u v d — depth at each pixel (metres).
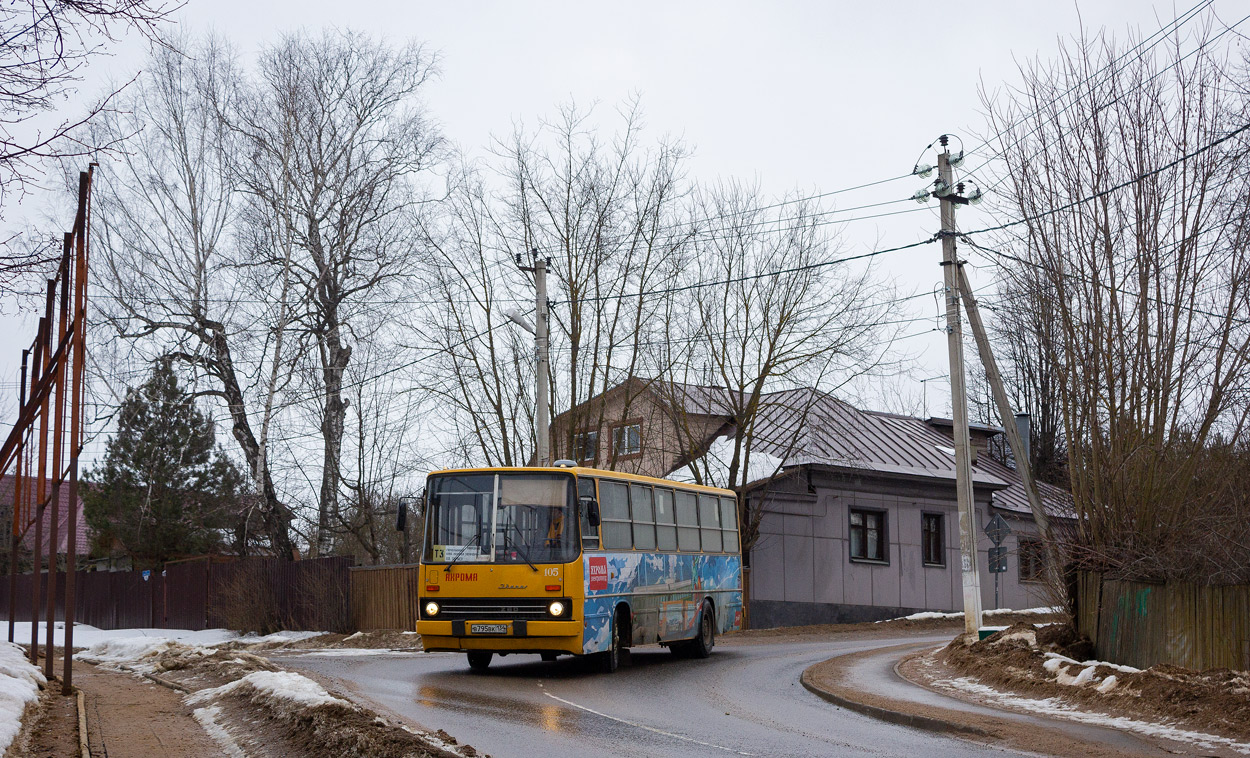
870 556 39.72
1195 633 14.43
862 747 11.02
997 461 50.03
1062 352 17.67
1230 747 11.00
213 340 34.06
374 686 16.09
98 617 46.12
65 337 14.30
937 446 44.09
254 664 17.50
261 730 11.13
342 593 31.92
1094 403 17.02
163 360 33.66
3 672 13.88
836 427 41.19
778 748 10.91
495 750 10.50
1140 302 16.44
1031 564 20.69
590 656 22.39
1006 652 18.16
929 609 40.66
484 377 33.53
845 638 31.64
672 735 11.69
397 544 40.69
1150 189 16.53
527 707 13.89
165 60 33.81
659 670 19.83
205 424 35.44
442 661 21.72
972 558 22.94
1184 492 15.61
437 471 18.88
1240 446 15.48
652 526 21.20
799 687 17.16
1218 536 14.45
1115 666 15.20
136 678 17.59
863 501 39.56
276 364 33.72
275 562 34.44
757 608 36.28
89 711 12.70
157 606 41.16
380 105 35.91
